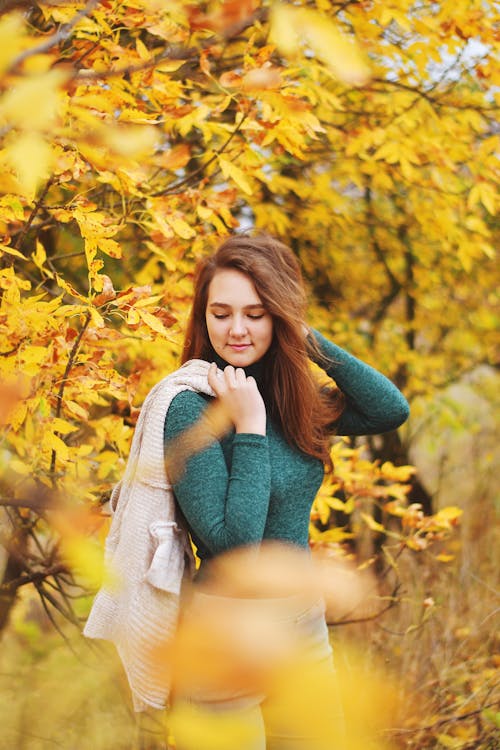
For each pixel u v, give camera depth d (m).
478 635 2.95
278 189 3.24
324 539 2.42
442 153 2.77
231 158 2.11
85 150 0.60
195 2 0.60
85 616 2.18
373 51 2.64
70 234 2.76
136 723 1.75
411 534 2.70
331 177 3.46
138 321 1.59
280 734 1.49
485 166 2.80
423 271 4.20
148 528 1.57
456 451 5.75
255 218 3.43
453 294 4.73
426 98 2.78
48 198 2.38
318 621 1.66
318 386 1.93
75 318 2.38
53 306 1.54
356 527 4.02
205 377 1.65
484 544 4.22
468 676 2.52
